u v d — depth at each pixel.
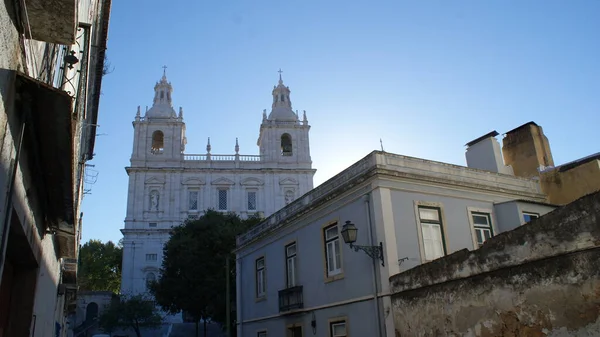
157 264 60.91
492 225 16.78
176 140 67.56
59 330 19.64
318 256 17.16
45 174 6.54
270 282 20.53
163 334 50.50
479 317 9.93
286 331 18.70
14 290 7.24
